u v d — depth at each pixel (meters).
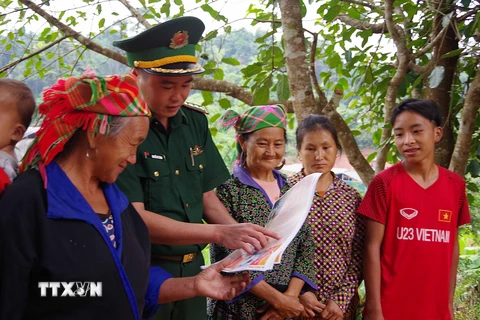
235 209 2.15
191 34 1.87
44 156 1.28
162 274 1.67
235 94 3.43
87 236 1.26
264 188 2.21
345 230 2.28
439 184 2.29
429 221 2.25
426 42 3.30
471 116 2.82
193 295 1.58
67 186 1.28
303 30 3.03
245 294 2.07
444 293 2.26
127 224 1.41
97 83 1.24
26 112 1.54
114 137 1.28
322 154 2.26
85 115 1.25
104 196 1.40
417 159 2.26
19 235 1.19
